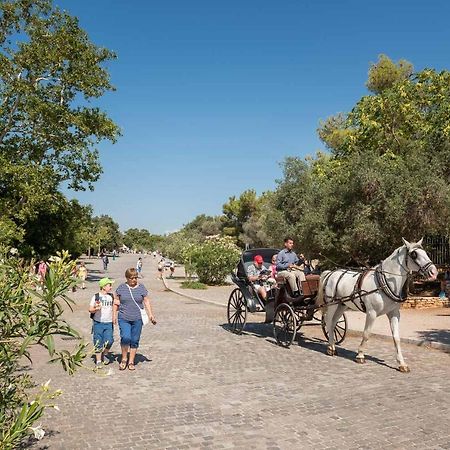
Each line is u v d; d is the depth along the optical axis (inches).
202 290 1136.2
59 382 322.3
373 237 703.1
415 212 686.5
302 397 282.2
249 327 569.9
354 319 593.3
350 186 748.0
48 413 257.6
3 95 1045.8
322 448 208.2
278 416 249.4
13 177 1072.8
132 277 366.3
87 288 1213.1
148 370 354.9
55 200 1210.6
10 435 146.7
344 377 328.5
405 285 353.4
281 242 1015.0
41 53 1045.2
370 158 767.1
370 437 219.6
